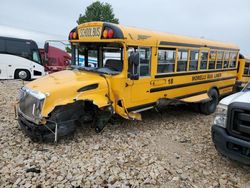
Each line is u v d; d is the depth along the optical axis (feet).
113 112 18.57
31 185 12.07
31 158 14.74
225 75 31.45
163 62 21.66
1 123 20.39
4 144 16.37
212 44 27.73
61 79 17.81
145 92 20.47
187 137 19.81
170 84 22.84
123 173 13.60
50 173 13.21
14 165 13.83
